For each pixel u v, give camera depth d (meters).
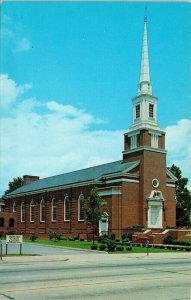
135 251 43.00
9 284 18.19
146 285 18.39
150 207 63.97
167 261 32.38
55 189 82.19
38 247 48.25
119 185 63.91
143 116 66.69
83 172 84.19
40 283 18.55
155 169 65.44
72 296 15.34
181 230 57.88
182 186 88.69
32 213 93.81
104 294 15.88
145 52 69.50
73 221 73.56
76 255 36.38
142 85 68.06
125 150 68.56
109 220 61.97
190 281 19.83
